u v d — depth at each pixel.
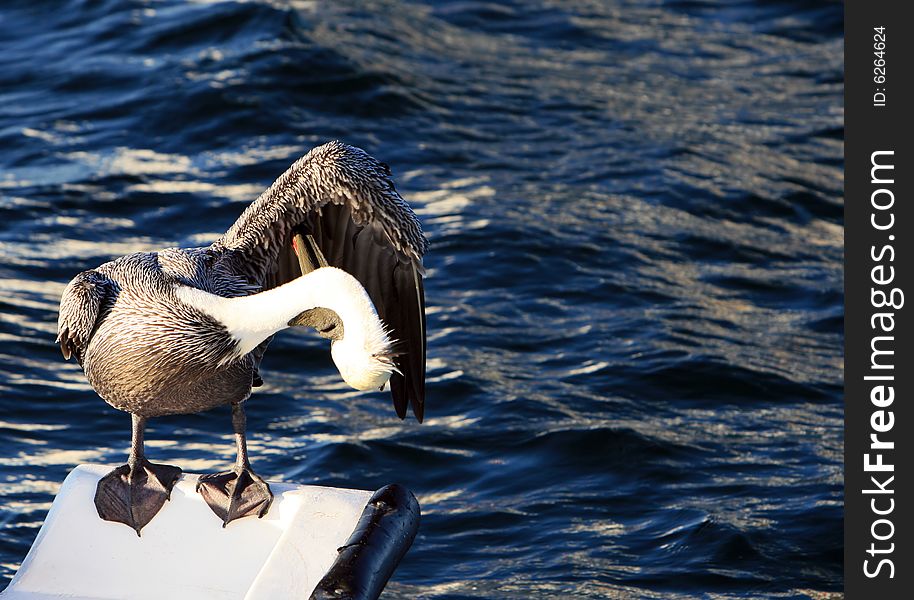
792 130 21.72
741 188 19.22
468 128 20.80
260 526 6.98
